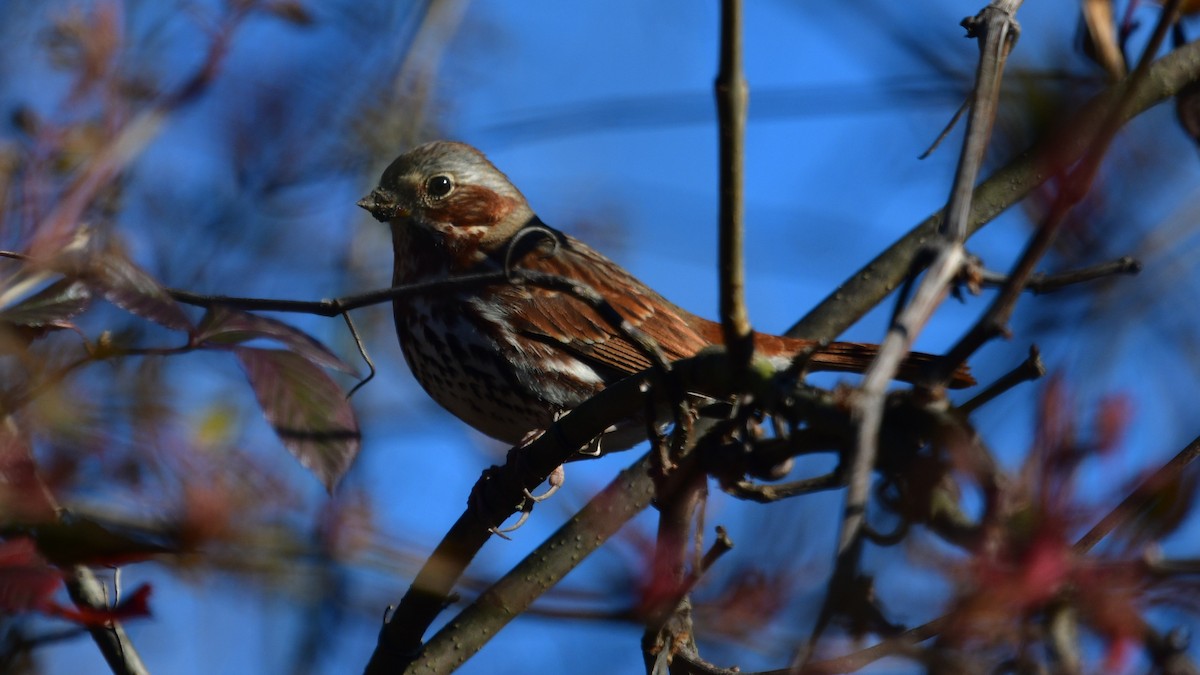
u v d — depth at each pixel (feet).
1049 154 19.15
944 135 24.76
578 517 30.19
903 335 16.02
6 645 22.89
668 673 24.71
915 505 16.11
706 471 20.56
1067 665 14.97
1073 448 15.11
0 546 17.29
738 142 18.53
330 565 20.44
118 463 19.74
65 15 33.01
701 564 20.56
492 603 29.76
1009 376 19.07
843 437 17.49
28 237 26.71
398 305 37.09
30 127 30.30
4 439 18.37
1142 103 29.76
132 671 25.54
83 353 20.88
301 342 20.13
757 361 19.17
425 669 29.19
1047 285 18.70
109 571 25.20
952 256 17.04
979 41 21.01
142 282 19.81
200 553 18.42
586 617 19.06
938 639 15.71
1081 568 15.20
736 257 18.84
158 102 33.14
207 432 24.72
